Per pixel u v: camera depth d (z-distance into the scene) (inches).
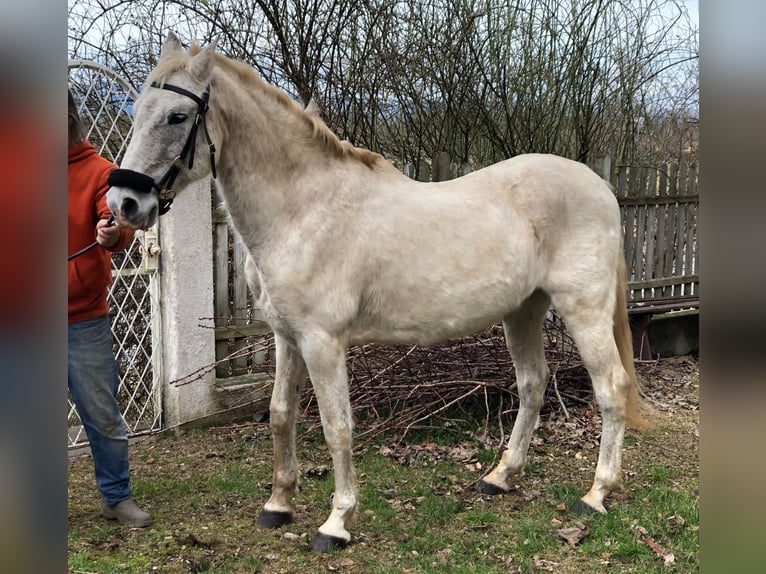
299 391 121.1
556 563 107.7
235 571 105.0
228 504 130.6
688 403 195.2
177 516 124.5
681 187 257.8
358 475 143.9
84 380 113.3
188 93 98.1
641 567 105.7
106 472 119.2
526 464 149.5
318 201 107.8
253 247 108.6
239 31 210.7
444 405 169.8
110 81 158.2
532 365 134.1
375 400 171.8
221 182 107.7
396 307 113.0
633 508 125.4
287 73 213.3
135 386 173.5
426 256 112.7
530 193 121.2
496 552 111.2
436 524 121.3
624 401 123.4
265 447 163.2
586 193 122.7
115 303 161.5
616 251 126.3
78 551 109.2
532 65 260.8
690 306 235.8
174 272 165.3
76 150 109.7
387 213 112.0
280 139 107.1
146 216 95.8
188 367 170.1
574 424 171.9
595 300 122.1
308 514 126.0
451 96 243.3
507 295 118.4
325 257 106.4
